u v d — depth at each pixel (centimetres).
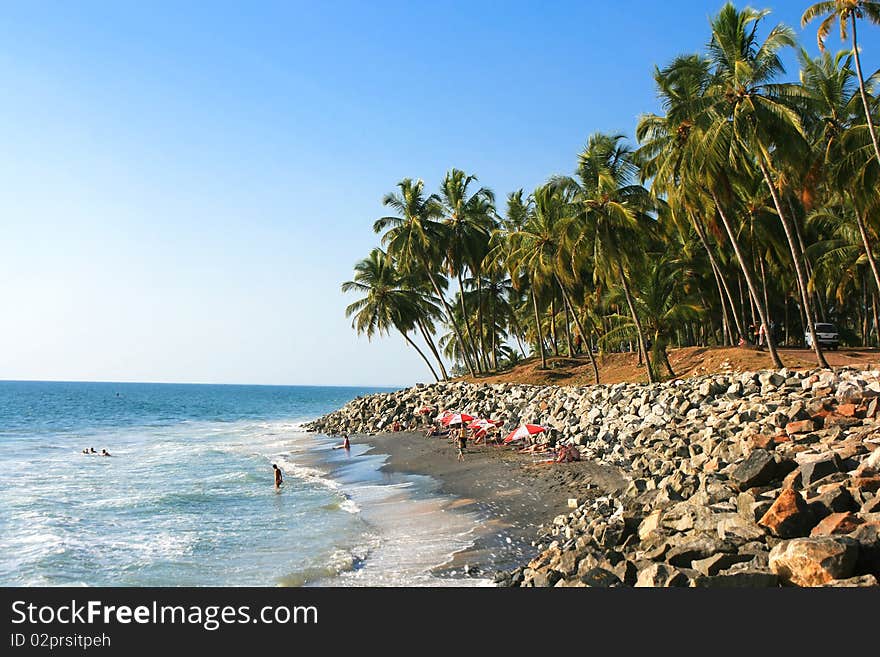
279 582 1511
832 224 4688
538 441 3091
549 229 4209
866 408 2019
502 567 1494
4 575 1644
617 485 2070
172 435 6297
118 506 2530
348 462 3616
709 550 1202
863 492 1283
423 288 6347
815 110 2967
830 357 3631
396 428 4731
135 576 1617
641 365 4322
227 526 2156
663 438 2414
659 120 3291
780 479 1495
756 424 2136
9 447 5056
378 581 1461
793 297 5306
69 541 1966
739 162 3206
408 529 1939
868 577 999
